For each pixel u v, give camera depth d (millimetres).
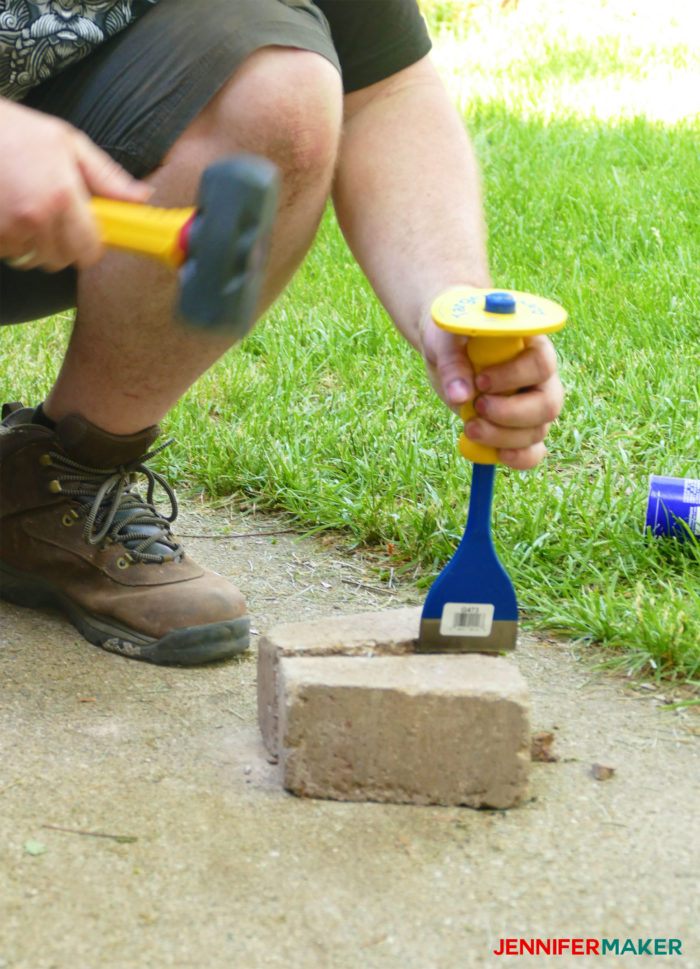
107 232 929
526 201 4344
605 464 2346
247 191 848
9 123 916
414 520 2100
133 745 1403
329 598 1922
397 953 1044
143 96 1412
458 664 1354
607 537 2047
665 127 5398
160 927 1070
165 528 1770
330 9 1542
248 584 1973
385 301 1462
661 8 8461
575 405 2680
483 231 1484
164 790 1305
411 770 1295
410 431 2506
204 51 1396
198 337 1532
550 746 1397
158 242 921
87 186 950
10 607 1810
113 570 1684
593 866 1180
